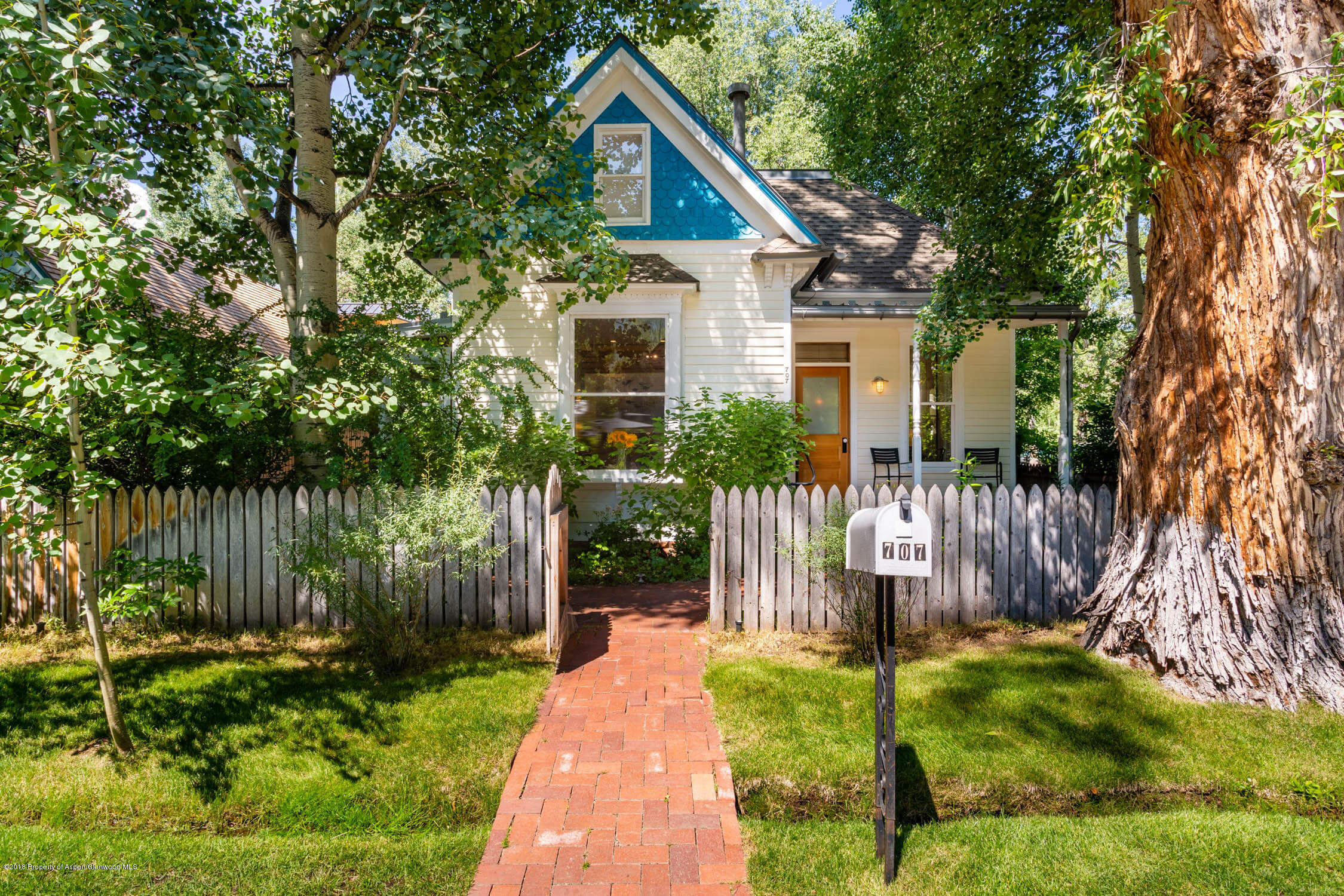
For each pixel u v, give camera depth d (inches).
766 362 426.0
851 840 133.7
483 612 249.0
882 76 690.8
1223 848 128.6
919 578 247.6
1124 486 213.5
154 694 187.5
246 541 248.5
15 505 151.0
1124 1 203.3
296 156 326.3
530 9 333.1
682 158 425.1
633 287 411.8
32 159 160.2
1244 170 176.1
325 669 207.9
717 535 246.7
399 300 334.0
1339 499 175.3
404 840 135.5
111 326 134.3
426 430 264.8
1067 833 134.3
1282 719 171.6
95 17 171.5
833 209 611.2
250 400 164.2
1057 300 469.4
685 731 173.3
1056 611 248.4
